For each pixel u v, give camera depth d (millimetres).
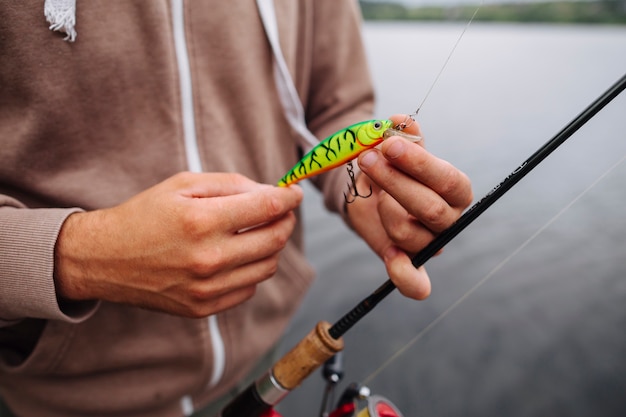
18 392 443
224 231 316
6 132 355
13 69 341
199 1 396
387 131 303
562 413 675
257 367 568
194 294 326
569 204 373
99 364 424
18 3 329
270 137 482
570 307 770
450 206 305
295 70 518
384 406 370
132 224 315
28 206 387
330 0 513
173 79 396
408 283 324
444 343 766
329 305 1040
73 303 353
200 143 421
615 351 742
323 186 510
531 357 732
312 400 862
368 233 385
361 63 556
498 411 660
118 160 401
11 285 323
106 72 372
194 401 487
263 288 506
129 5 368
